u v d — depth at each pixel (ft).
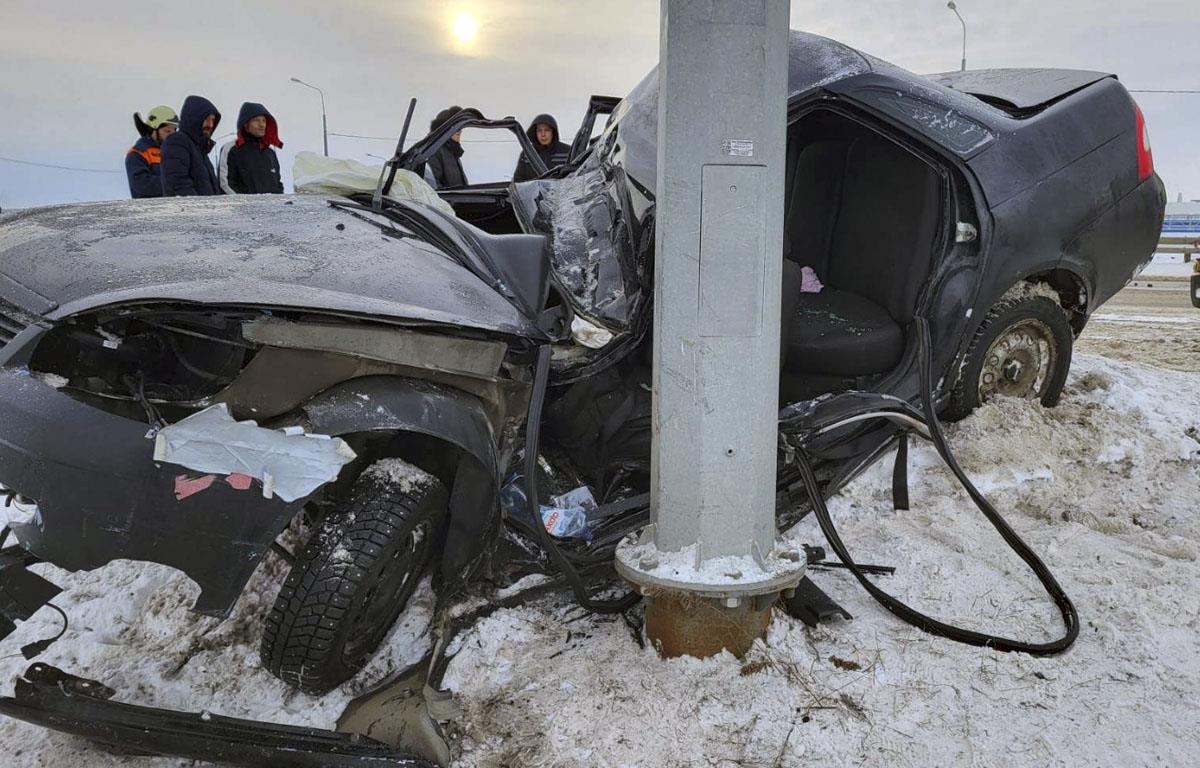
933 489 11.37
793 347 11.12
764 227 7.25
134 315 7.20
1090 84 12.86
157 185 19.40
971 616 8.80
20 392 6.53
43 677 7.17
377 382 7.29
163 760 7.13
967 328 11.17
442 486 7.64
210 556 6.50
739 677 7.63
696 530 7.60
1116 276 12.70
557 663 7.91
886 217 11.91
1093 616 8.65
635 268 9.49
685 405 7.41
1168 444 12.60
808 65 11.04
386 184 10.50
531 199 11.66
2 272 7.46
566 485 10.05
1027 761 6.84
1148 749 6.93
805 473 9.62
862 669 7.85
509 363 8.54
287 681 7.25
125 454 6.37
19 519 10.55
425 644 8.27
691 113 7.00
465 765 6.91
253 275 7.23
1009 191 11.03
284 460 6.64
